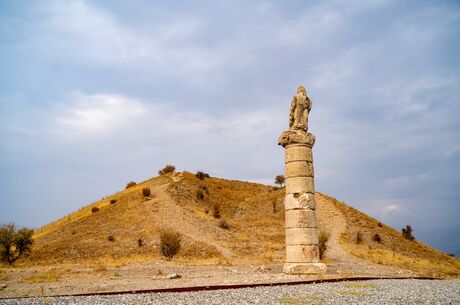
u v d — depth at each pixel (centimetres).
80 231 6034
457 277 3147
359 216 6969
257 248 5188
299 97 2552
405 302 1341
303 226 2341
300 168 2422
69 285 2155
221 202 8538
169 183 8819
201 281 2145
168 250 4462
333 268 3052
